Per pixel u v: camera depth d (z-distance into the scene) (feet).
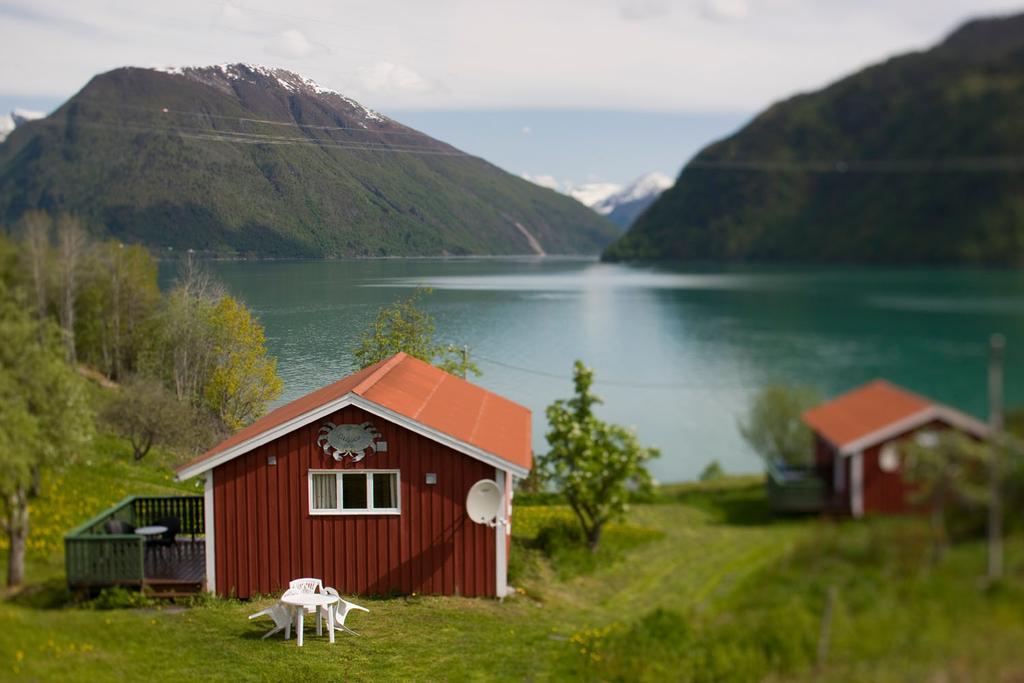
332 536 48.47
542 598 46.73
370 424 48.44
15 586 50.19
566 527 57.62
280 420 50.11
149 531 51.93
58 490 66.95
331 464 48.47
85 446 59.72
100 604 46.83
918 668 25.86
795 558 31.37
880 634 27.63
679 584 37.68
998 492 26.84
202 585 48.21
